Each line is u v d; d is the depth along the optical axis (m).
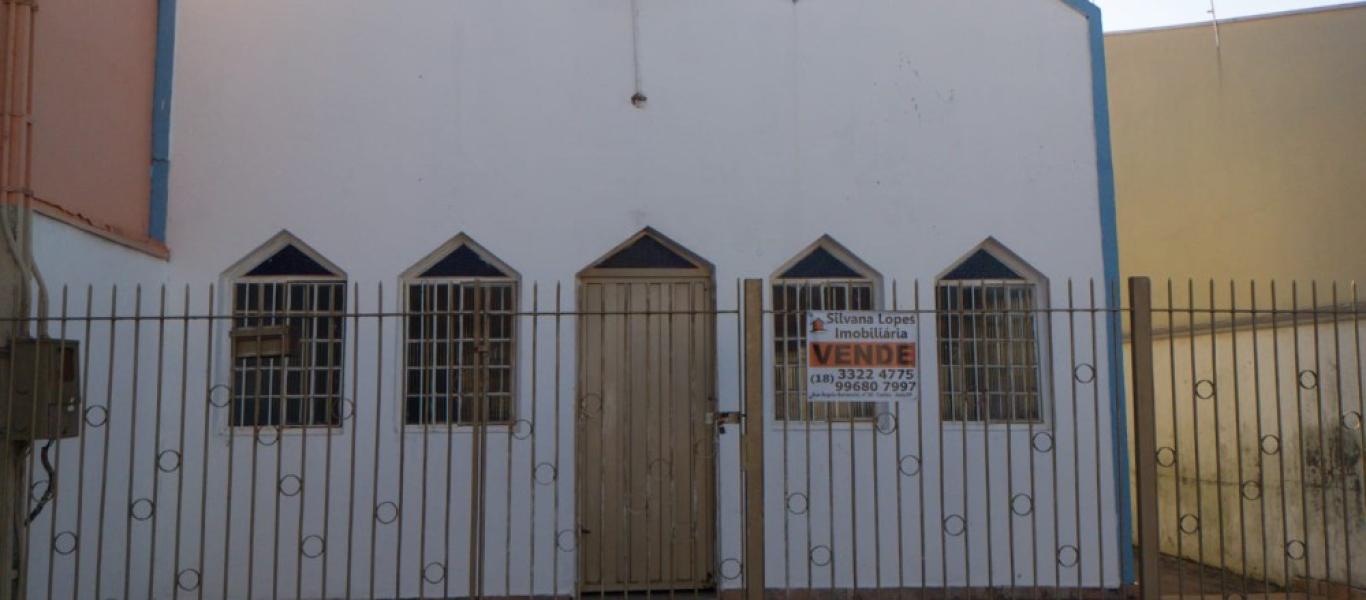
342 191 6.84
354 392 5.74
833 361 5.77
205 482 5.57
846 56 7.14
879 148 7.09
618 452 6.80
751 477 5.47
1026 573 6.82
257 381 5.88
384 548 6.62
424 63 6.97
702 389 6.89
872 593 6.70
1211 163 9.21
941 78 7.17
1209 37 9.33
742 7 7.14
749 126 7.04
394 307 6.79
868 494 6.82
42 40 5.39
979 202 7.09
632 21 7.07
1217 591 7.55
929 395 6.92
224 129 6.82
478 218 6.87
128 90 6.42
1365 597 6.79
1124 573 6.81
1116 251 7.09
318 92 6.89
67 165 5.66
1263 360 7.99
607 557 6.72
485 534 6.63
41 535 5.57
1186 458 8.91
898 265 7.00
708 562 6.75
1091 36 7.26
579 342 6.87
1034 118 7.18
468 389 6.79
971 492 6.86
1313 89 8.39
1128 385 9.41
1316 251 8.23
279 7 6.93
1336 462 7.18
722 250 6.93
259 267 6.88
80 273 5.75
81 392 5.69
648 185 6.95
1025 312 5.88
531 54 7.02
